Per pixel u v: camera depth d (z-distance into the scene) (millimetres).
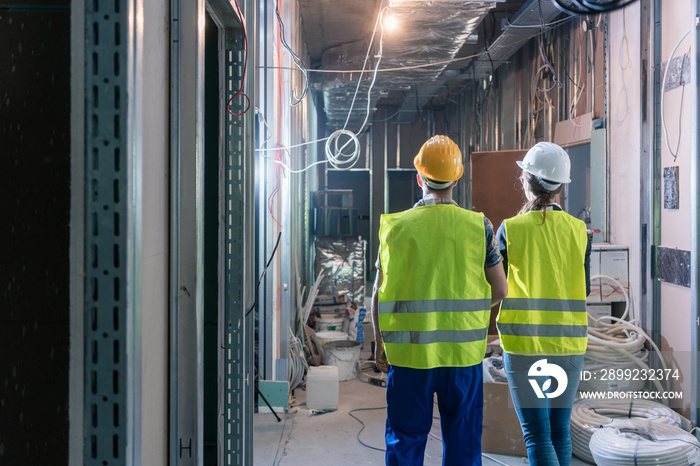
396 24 5125
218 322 2096
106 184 1007
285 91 4188
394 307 1979
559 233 2186
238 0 2094
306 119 7164
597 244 4223
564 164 2234
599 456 2711
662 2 3744
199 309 1450
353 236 8156
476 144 8961
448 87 9477
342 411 3713
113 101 1005
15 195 1226
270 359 3818
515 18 5312
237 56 2086
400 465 1955
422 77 7309
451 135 10750
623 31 4215
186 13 1373
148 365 1191
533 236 2176
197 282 1436
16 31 1218
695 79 3051
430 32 5363
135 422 1039
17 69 1221
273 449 3090
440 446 3107
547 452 2047
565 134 5305
